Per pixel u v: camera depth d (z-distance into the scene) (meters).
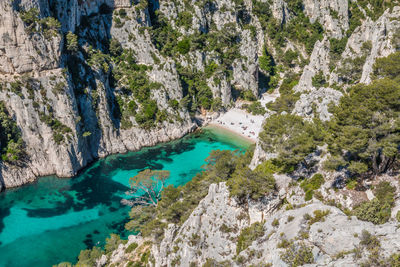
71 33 106.25
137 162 110.62
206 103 136.25
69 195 93.25
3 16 91.69
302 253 32.66
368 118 40.09
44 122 97.94
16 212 86.25
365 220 34.31
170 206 61.53
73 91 104.19
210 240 48.44
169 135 124.69
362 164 40.62
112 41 127.44
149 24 139.12
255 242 40.72
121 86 123.62
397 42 79.75
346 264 29.83
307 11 164.62
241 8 154.88
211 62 141.12
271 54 160.38
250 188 45.28
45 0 101.75
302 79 126.94
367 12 164.00
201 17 145.50
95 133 112.00
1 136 93.50
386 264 28.17
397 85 40.28
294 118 51.84
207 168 75.88
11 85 94.19
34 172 99.62
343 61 104.94
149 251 60.19
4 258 71.62
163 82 127.19
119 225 81.38
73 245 75.06
